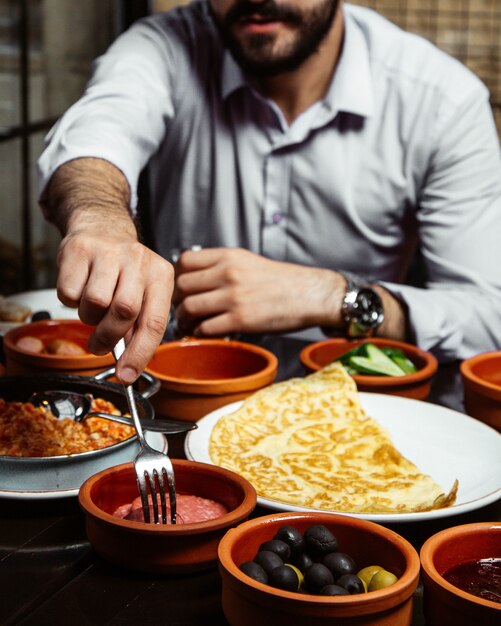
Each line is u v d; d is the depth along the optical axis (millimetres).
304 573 828
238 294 1645
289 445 1198
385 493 1052
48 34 2928
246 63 1959
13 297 1817
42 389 1250
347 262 2250
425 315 1753
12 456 1037
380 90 2119
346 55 2066
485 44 3285
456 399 1495
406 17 3303
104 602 874
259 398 1312
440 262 2088
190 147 2236
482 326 1864
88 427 1168
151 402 1363
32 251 3027
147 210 3031
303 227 2215
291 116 2143
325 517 897
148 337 1022
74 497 1040
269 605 759
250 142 2172
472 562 882
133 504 979
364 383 1418
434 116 2105
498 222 2107
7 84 2787
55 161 1664
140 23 2260
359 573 847
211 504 987
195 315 1662
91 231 1155
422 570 814
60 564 941
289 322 1666
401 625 788
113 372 1298
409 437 1251
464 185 2109
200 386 1312
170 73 2180
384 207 2188
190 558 902
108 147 1716
